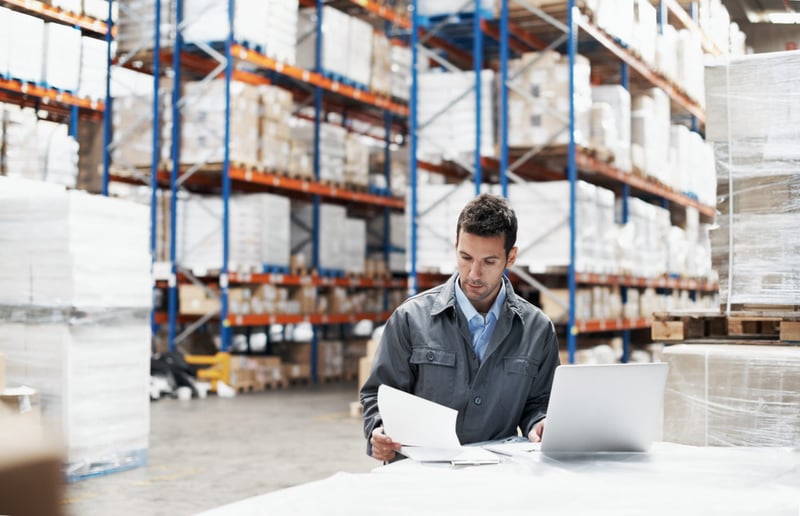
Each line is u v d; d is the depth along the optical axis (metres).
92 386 5.16
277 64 10.21
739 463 2.05
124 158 10.13
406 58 12.97
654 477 1.88
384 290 13.57
